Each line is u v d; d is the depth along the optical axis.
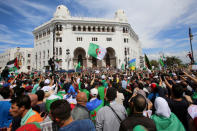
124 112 4.04
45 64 64.75
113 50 66.38
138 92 6.15
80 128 2.68
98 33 65.25
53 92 7.41
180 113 4.30
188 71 11.49
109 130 3.70
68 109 2.71
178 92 4.41
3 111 4.39
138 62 91.25
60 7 65.12
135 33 86.94
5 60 97.62
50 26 64.25
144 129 2.12
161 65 28.41
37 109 4.57
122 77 14.17
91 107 5.12
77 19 63.72
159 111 3.55
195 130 2.49
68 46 60.66
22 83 11.10
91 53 14.07
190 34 21.11
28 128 2.59
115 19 70.88
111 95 4.14
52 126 3.49
